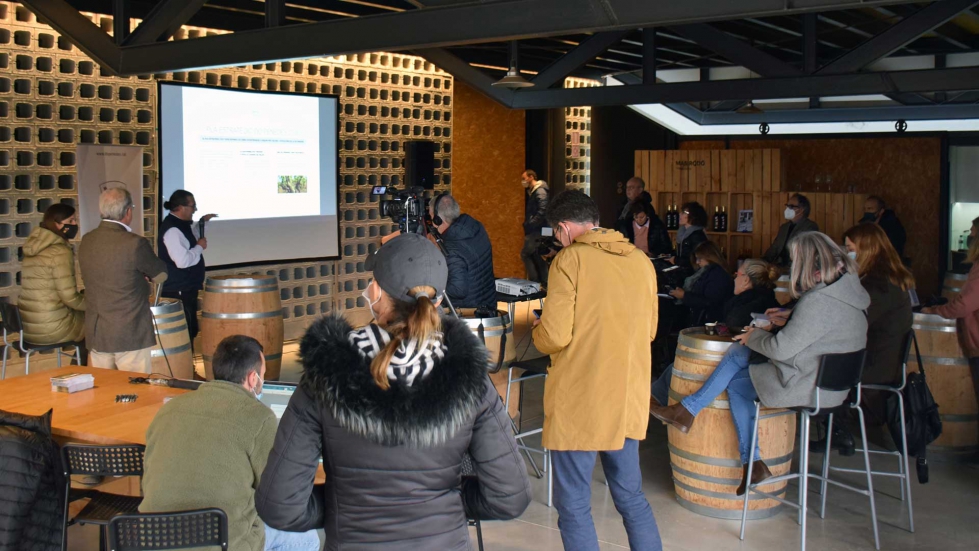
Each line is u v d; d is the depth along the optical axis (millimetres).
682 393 4520
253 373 2939
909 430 4832
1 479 3037
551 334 3406
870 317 4793
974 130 9797
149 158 7324
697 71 11055
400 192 5730
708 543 4199
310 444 1951
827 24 7719
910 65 9070
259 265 8164
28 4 6238
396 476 1921
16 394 4043
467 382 1910
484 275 5738
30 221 6652
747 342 4254
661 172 10805
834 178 10719
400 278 1991
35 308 5418
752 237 10352
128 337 5023
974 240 5305
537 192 10453
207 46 5574
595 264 3406
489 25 4363
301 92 8344
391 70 9086
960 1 5934
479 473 2037
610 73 11531
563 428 3422
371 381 1858
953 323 5258
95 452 3141
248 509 2797
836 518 4527
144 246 5020
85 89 6922
